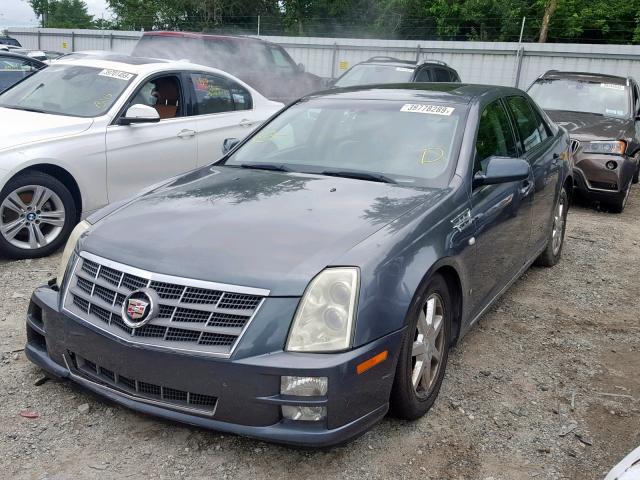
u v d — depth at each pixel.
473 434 3.31
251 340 2.71
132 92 6.46
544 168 5.21
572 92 10.30
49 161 5.62
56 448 3.03
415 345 3.20
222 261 2.87
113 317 2.95
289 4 35.72
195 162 6.96
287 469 2.94
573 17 28.47
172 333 2.81
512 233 4.49
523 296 5.44
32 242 5.64
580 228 8.01
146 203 3.56
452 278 3.57
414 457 3.08
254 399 2.71
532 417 3.52
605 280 5.99
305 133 4.47
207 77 7.29
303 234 3.06
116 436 3.13
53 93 6.57
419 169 3.93
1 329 4.23
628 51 17.00
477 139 4.16
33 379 3.61
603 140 8.59
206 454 3.02
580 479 3.00
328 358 2.70
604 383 3.97
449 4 30.23
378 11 33.44
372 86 4.98
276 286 2.76
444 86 4.84
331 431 2.73
